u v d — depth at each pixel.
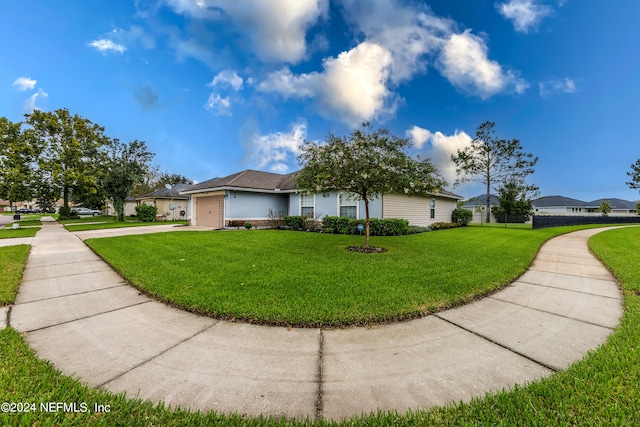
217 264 5.84
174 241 9.46
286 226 15.15
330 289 4.15
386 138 6.76
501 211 29.09
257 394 1.96
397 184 6.87
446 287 4.29
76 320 3.23
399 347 2.63
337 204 14.27
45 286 4.59
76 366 2.28
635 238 11.79
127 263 5.98
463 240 10.29
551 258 7.35
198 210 18.33
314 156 7.15
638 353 2.40
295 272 5.16
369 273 5.08
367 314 3.25
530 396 1.89
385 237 10.98
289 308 3.41
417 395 1.96
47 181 22.39
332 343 2.70
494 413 1.75
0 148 20.33
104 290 4.37
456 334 2.89
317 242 9.26
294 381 2.12
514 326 3.09
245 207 15.95
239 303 3.58
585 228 19.08
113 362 2.35
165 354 2.49
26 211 56.69
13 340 2.67
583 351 2.52
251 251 7.45
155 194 29.11
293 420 1.71
